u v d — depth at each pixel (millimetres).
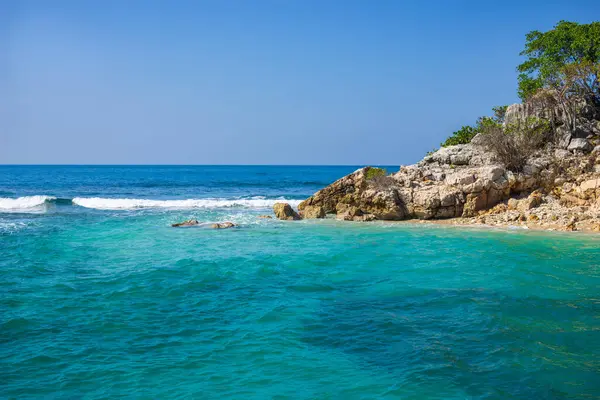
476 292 12203
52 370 7828
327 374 7703
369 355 8438
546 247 18109
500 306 11008
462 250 17734
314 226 24656
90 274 14102
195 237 21141
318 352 8578
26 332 9477
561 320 10039
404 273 14352
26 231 22734
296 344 8945
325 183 76312
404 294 12148
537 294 11961
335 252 17578
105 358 8305
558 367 7848
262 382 7430
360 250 17953
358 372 7770
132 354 8484
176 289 12586
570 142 28922
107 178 95000
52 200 36469
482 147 29453
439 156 30250
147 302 11484
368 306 11219
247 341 9086
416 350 8609
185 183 74875
